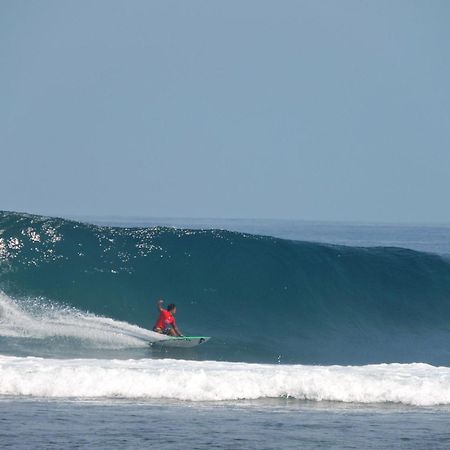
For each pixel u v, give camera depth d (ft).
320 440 190.90
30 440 184.55
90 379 231.91
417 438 194.59
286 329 360.89
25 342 305.32
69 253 369.50
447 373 255.91
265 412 215.51
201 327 352.90
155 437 189.37
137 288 362.12
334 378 238.68
